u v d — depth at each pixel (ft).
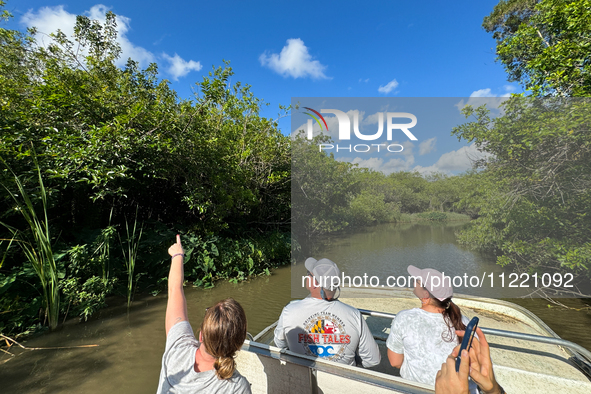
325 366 4.23
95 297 14.43
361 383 3.91
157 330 12.82
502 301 7.84
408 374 4.51
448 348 4.33
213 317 3.25
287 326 5.29
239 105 31.22
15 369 9.87
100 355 10.83
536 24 21.44
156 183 23.49
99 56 24.14
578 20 16.74
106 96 18.99
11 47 20.84
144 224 21.71
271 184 31.32
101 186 16.88
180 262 4.51
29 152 13.51
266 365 4.69
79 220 18.58
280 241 29.60
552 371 5.31
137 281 18.12
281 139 33.12
